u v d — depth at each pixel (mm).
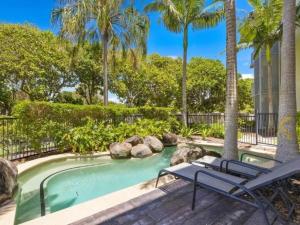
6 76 16047
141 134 9625
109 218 2992
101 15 11477
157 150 8984
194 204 3254
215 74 22391
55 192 5012
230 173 4062
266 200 3025
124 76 21453
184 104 13688
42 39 17484
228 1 5734
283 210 3148
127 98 22453
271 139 11117
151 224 2840
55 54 17734
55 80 18703
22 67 15898
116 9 11891
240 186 2836
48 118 7719
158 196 3684
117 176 6258
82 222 2900
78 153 7996
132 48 13000
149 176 6266
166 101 22234
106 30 12320
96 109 9664
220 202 3426
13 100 18312
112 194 3793
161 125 11227
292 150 5215
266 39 13180
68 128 8477
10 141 6812
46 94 18578
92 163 7477
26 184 5473
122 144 8203
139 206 3332
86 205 3383
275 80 15992
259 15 12438
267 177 2977
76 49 13094
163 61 23984
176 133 13086
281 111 5363
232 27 5723
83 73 19656
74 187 5367
